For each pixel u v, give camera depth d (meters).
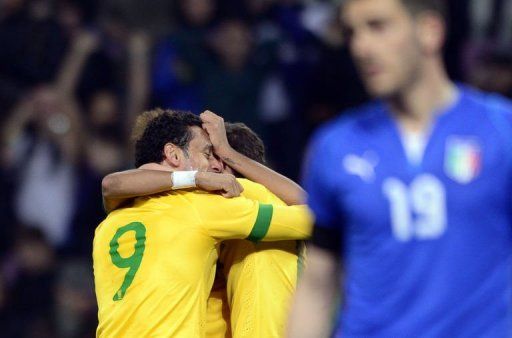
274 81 29.20
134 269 13.15
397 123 10.23
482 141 9.99
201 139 13.66
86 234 28.75
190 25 29.52
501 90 28.31
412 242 10.02
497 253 10.01
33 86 29.11
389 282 10.11
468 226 9.94
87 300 27.92
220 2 29.62
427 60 10.09
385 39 9.95
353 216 10.19
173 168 13.53
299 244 13.70
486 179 9.91
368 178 10.11
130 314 13.03
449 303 10.01
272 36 29.39
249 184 13.69
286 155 29.14
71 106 29.05
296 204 13.83
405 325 10.09
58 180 28.75
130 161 28.86
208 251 13.20
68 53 29.27
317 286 10.84
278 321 13.27
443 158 9.99
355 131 10.30
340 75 28.83
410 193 10.00
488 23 33.53
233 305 13.46
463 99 10.20
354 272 10.26
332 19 28.80
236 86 29.02
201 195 13.27
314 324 10.85
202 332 13.16
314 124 29.19
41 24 29.28
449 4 28.50
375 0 9.93
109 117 29.20
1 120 28.98
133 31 30.55
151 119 13.78
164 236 13.11
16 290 27.92
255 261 13.39
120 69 29.50
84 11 29.97
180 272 13.01
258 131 29.03
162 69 29.14
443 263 9.98
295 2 30.14
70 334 27.81
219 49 29.08
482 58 28.44
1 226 28.56
